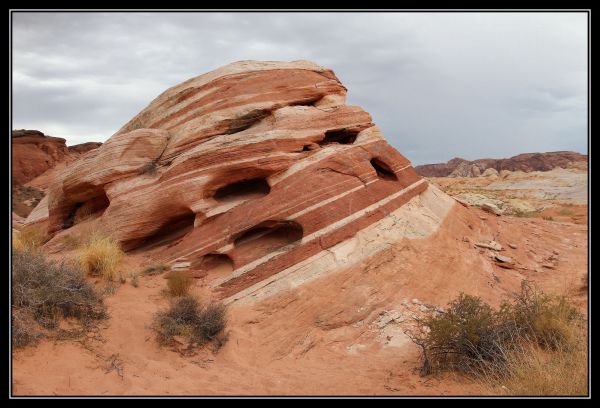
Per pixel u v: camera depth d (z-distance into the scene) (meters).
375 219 11.81
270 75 13.53
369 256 11.02
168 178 12.27
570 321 8.87
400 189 12.91
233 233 11.34
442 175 88.44
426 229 12.43
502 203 27.11
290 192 11.45
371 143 13.01
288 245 11.02
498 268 13.12
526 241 15.40
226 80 13.48
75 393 6.55
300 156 12.01
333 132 13.12
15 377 6.61
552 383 6.79
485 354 7.90
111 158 13.01
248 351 8.92
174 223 12.86
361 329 9.80
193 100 13.76
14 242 10.64
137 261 11.88
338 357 8.96
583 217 22.86
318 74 14.07
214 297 10.39
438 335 8.16
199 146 12.32
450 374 7.79
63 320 8.28
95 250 10.66
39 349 7.39
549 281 12.94
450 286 11.39
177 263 11.45
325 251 10.93
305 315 9.90
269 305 10.04
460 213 14.45
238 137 12.16
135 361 7.81
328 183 11.65
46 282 8.48
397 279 10.81
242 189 12.95
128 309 9.18
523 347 8.05
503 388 7.02
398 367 8.28
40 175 51.00
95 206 14.41
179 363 8.12
